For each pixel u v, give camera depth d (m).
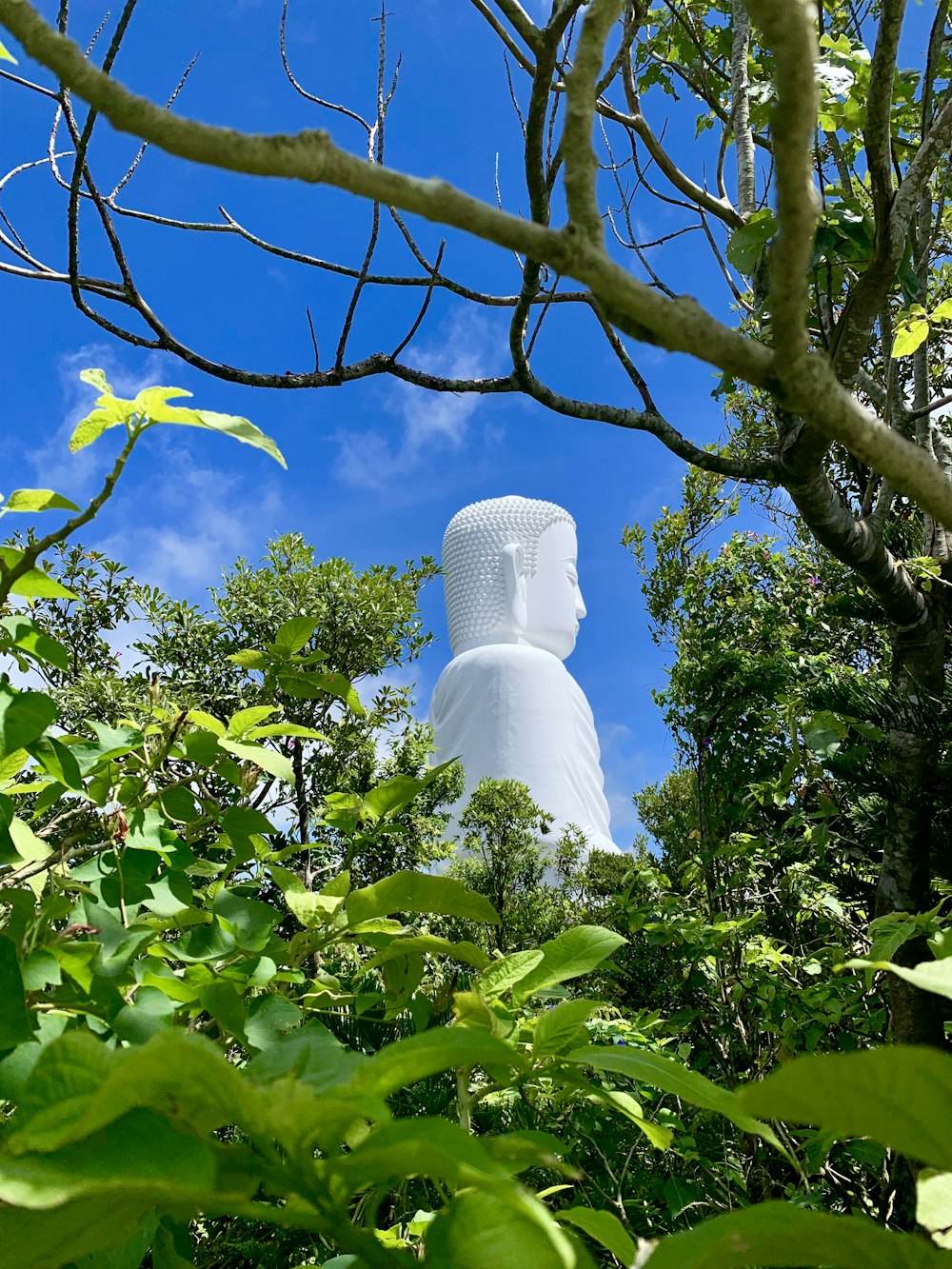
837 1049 2.98
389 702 5.61
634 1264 0.45
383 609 5.53
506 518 20.88
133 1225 0.45
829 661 4.28
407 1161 0.41
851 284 2.32
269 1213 0.43
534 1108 2.17
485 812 8.47
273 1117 0.41
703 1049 3.38
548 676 18.84
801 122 0.51
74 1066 0.45
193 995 1.02
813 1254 0.43
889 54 1.42
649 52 3.44
